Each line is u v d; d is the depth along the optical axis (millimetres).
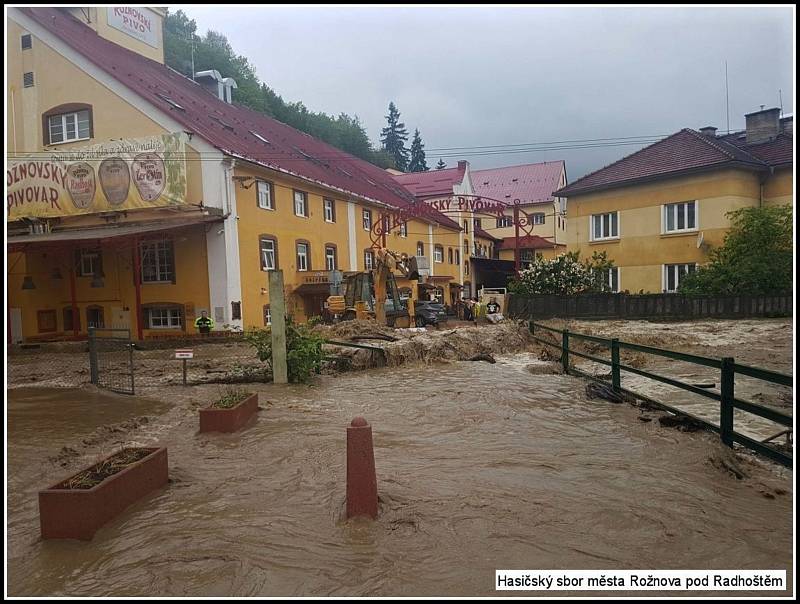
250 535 4160
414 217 35219
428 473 5488
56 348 19484
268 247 24750
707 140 28734
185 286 22484
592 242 31016
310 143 39250
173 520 4457
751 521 4320
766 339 18375
